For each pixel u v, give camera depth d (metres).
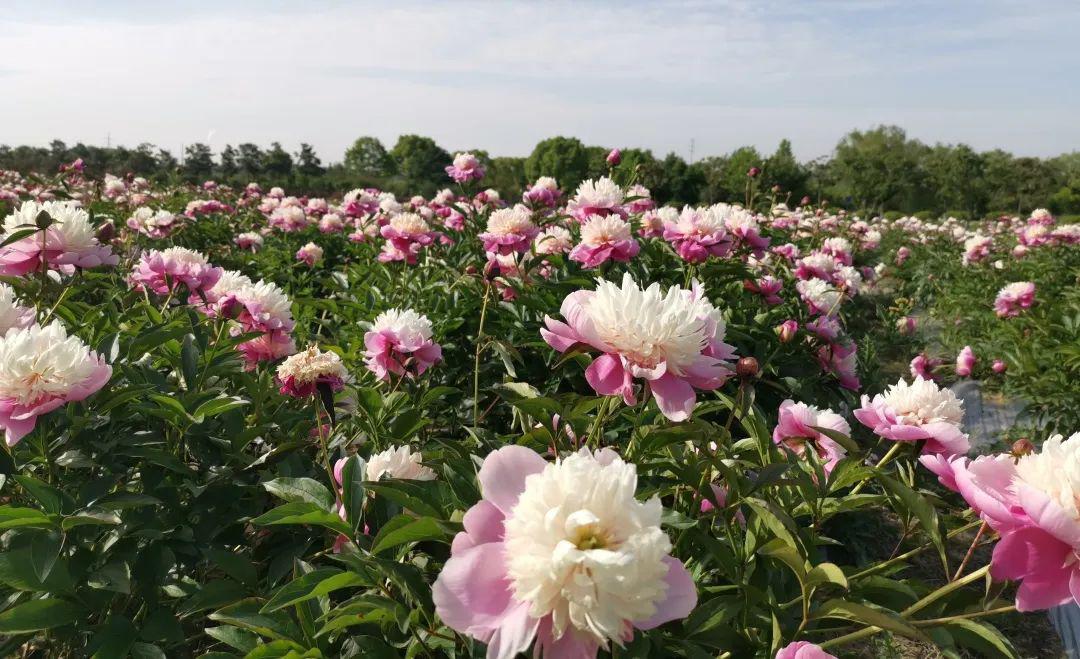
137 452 2.36
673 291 1.75
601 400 2.06
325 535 2.30
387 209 8.73
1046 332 6.62
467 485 1.79
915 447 2.02
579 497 1.20
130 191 11.84
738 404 1.99
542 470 1.37
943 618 1.68
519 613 1.18
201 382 2.86
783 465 1.81
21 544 2.13
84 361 1.96
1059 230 10.34
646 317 1.66
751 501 1.77
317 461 2.93
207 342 3.07
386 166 63.44
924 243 15.83
